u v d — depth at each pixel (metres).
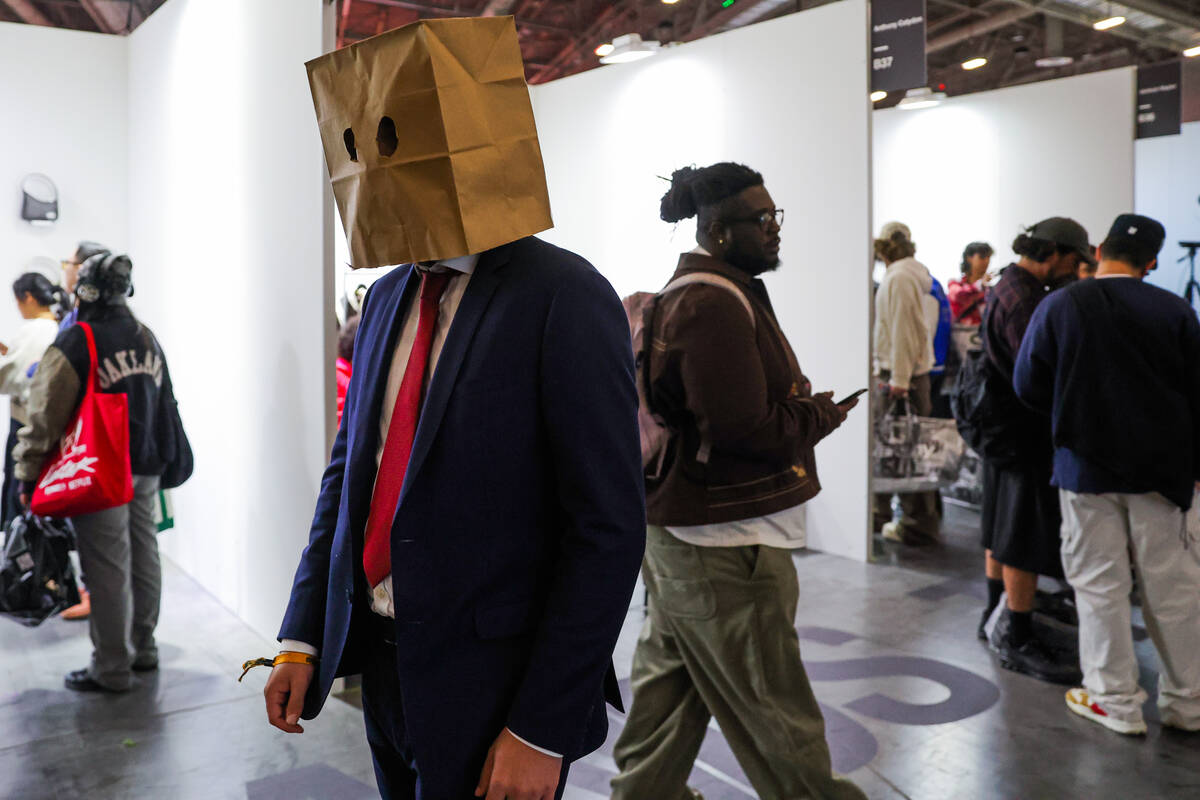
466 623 1.14
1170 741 2.76
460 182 1.06
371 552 1.20
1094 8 6.54
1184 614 2.78
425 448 1.12
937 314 5.23
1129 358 2.71
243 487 3.82
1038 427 3.24
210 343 4.15
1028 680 3.22
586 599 1.09
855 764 2.62
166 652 3.58
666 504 1.91
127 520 3.22
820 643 3.59
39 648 3.62
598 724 1.25
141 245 5.25
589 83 5.78
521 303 1.14
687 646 1.97
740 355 1.85
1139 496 2.76
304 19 3.07
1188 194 7.48
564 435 1.11
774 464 1.91
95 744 2.80
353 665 1.26
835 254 4.63
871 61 4.44
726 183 1.97
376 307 1.34
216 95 3.91
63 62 5.29
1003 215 6.79
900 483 4.96
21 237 5.23
